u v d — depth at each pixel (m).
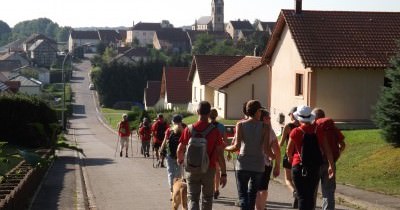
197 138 10.26
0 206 9.36
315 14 33.12
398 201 14.08
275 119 34.94
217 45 124.69
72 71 148.75
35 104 31.86
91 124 78.56
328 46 31.16
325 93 30.66
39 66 165.75
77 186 17.14
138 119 63.59
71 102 105.38
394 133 19.38
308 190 10.58
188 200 10.48
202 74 55.41
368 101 30.91
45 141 30.98
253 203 10.56
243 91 47.44
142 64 110.06
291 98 32.81
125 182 18.34
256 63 48.38
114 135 58.75
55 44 188.50
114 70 108.81
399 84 19.44
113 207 13.77
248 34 176.88
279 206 13.57
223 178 10.53
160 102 75.19
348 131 25.72
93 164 24.98
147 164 24.53
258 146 10.51
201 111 10.40
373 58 30.66
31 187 14.51
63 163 25.28
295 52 32.25
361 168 18.56
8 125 31.12
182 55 123.44
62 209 12.98
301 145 10.58
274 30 34.16
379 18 33.44
